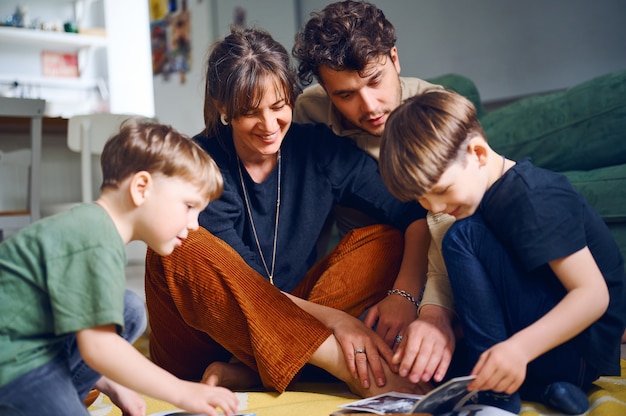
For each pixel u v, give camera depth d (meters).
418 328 1.35
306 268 1.74
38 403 1.06
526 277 1.24
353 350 1.40
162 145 1.14
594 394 1.32
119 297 1.07
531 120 2.53
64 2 7.86
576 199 1.23
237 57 1.48
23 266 1.07
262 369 1.42
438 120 1.19
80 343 1.06
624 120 2.28
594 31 3.26
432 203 1.23
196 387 1.13
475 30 3.77
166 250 1.18
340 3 1.60
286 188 1.69
